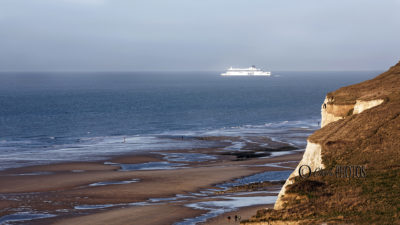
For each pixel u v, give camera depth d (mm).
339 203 38844
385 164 45844
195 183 77562
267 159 102812
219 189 73562
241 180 80125
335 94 79500
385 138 52031
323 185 43938
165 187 74438
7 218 55469
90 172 87875
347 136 54594
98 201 64688
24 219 54938
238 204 59375
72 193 69875
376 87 77750
